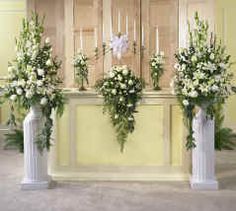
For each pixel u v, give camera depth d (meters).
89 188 4.08
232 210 3.46
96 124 4.33
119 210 3.46
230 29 7.23
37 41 3.99
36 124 4.02
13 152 5.96
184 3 5.82
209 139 4.04
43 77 3.88
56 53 5.93
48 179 4.17
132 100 4.15
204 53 3.92
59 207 3.54
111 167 4.37
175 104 4.27
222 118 6.09
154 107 4.29
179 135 4.32
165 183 4.23
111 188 4.07
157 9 5.86
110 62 5.90
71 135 4.36
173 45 5.86
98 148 4.36
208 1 5.77
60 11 5.91
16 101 3.93
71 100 4.30
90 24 5.92
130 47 5.89
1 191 4.02
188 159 4.33
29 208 3.53
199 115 4.05
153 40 5.89
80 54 4.48
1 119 7.17
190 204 3.60
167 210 3.46
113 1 5.89
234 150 5.97
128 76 4.17
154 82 4.43
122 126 4.20
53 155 4.39
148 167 4.35
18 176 4.59
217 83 3.90
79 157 4.38
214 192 3.95
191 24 5.82
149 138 4.32
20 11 7.09
